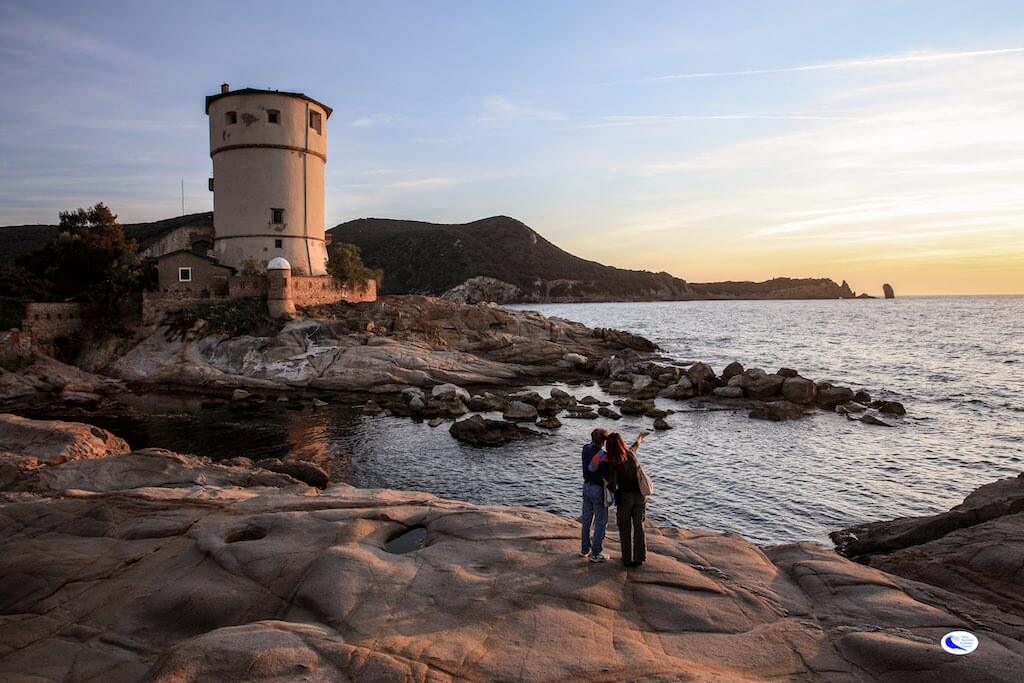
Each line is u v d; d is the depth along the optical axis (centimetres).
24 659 727
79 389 3947
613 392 4312
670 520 1969
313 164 5519
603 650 659
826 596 812
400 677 595
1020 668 610
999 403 3828
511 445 2881
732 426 3253
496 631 700
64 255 5041
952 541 1060
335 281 5391
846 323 13062
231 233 5288
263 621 707
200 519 1132
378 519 1077
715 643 689
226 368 4362
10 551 980
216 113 5300
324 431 3136
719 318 15312
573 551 923
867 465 2530
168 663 591
